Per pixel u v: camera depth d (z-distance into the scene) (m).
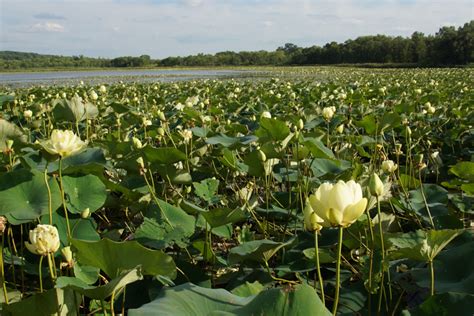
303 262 3.16
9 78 52.00
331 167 4.52
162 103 10.71
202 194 3.98
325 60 88.81
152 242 3.15
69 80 39.97
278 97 10.82
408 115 8.45
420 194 4.40
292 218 4.30
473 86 17.62
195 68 90.88
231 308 2.05
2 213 2.99
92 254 2.20
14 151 4.21
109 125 8.25
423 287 2.60
